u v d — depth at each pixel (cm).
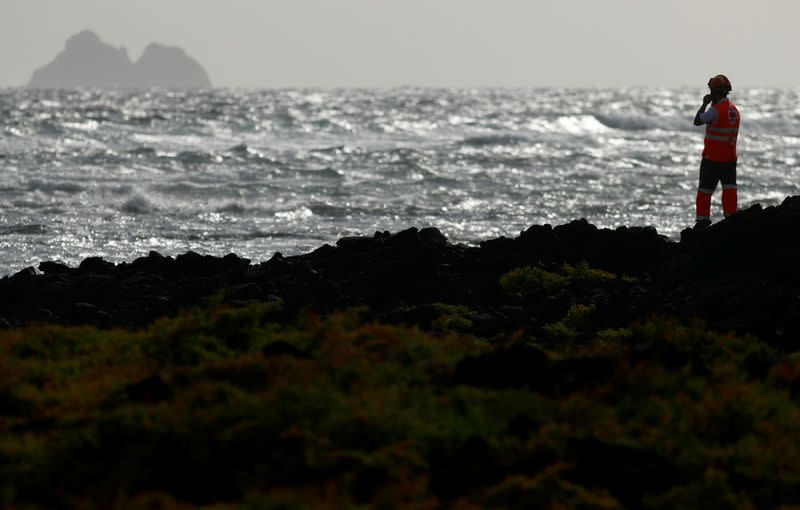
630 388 3178
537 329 5531
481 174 15912
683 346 4584
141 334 3906
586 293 6281
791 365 3559
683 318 5522
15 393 3188
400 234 7156
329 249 7375
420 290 6366
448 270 6850
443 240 7425
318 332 3712
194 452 2723
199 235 10238
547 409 3019
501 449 2777
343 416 2836
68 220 11169
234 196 13350
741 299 5675
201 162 17288
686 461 2741
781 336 5206
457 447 2794
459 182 15162
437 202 12938
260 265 7106
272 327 3938
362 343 3641
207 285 6550
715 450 2791
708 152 7250
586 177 15788
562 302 5953
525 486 2595
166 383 3156
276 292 6325
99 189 13412
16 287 6662
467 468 2708
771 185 15225
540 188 14400
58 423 2958
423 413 2966
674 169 17612
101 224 10925
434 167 17275
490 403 3062
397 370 3322
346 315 3947
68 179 14638
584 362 3303
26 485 2628
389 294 6325
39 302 6494
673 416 2975
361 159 18250
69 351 3812
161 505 2508
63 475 2666
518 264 6950
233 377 3250
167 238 10075
